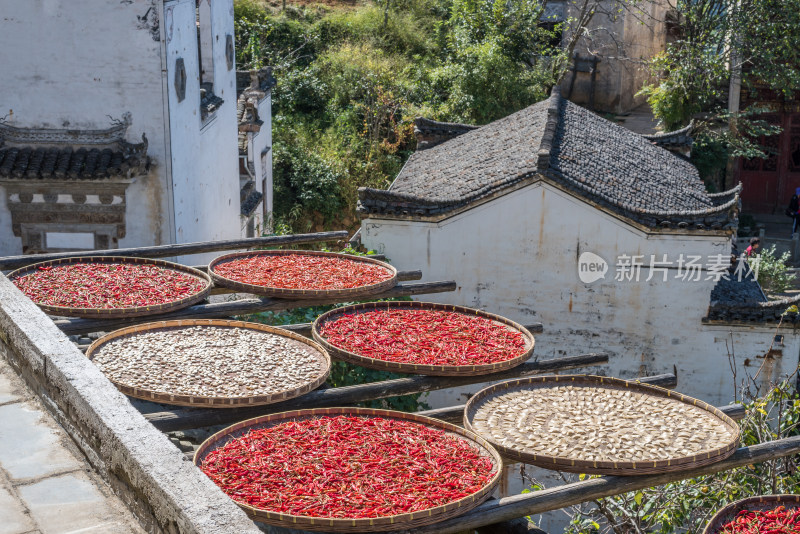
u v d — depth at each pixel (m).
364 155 27.92
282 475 4.69
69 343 4.84
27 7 13.33
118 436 3.91
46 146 13.76
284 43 32.41
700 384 14.08
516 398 6.00
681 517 7.45
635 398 6.11
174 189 14.10
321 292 7.54
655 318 13.94
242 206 20.94
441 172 16.95
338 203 26.53
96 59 13.48
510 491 13.49
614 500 7.38
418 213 13.84
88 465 4.22
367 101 29.30
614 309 14.02
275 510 4.32
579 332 14.17
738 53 27.81
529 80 29.72
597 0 29.58
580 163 15.10
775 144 31.05
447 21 32.41
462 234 13.98
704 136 28.52
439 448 5.14
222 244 9.20
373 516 4.32
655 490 7.48
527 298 14.15
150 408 5.98
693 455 5.09
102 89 13.59
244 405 5.41
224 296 11.20
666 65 28.78
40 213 14.01
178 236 14.49
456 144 19.47
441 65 31.50
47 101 13.63
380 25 33.50
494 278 14.12
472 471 4.87
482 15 30.75
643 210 13.59
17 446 4.36
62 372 4.48
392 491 4.58
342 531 4.21
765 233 29.03
